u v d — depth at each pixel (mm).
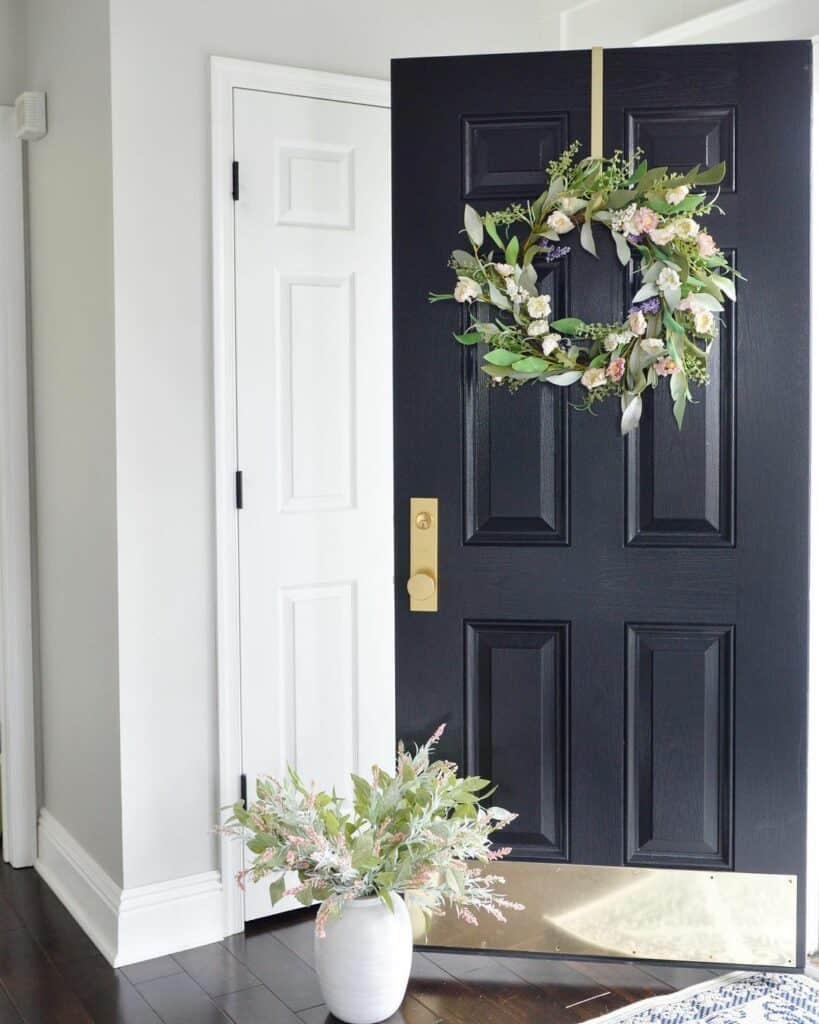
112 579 2912
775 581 2742
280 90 3033
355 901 2566
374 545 3270
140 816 2934
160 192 2887
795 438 2719
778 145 2680
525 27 3416
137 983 2797
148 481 2910
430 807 2611
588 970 2809
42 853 3502
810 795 2988
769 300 2705
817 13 2795
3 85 3475
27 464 3502
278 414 3100
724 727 2789
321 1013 2643
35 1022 2615
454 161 2768
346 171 3162
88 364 3020
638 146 2721
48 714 3477
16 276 3463
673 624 2777
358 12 3152
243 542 3053
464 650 2848
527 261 2730
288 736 3154
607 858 2834
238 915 3066
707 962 2812
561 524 2795
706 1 3035
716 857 2811
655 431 2744
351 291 3197
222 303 2980
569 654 2809
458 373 2797
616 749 2811
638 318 2674
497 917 2789
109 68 2811
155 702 2947
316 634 3188
